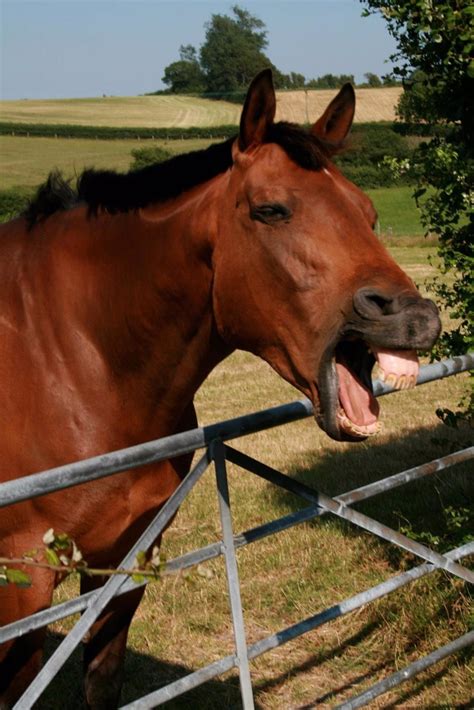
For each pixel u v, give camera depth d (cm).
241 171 245
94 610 211
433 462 325
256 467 249
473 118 428
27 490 180
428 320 207
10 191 3191
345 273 221
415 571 318
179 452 220
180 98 7244
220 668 248
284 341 234
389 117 5028
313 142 242
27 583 163
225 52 7250
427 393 988
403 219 3394
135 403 274
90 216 282
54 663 203
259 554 535
